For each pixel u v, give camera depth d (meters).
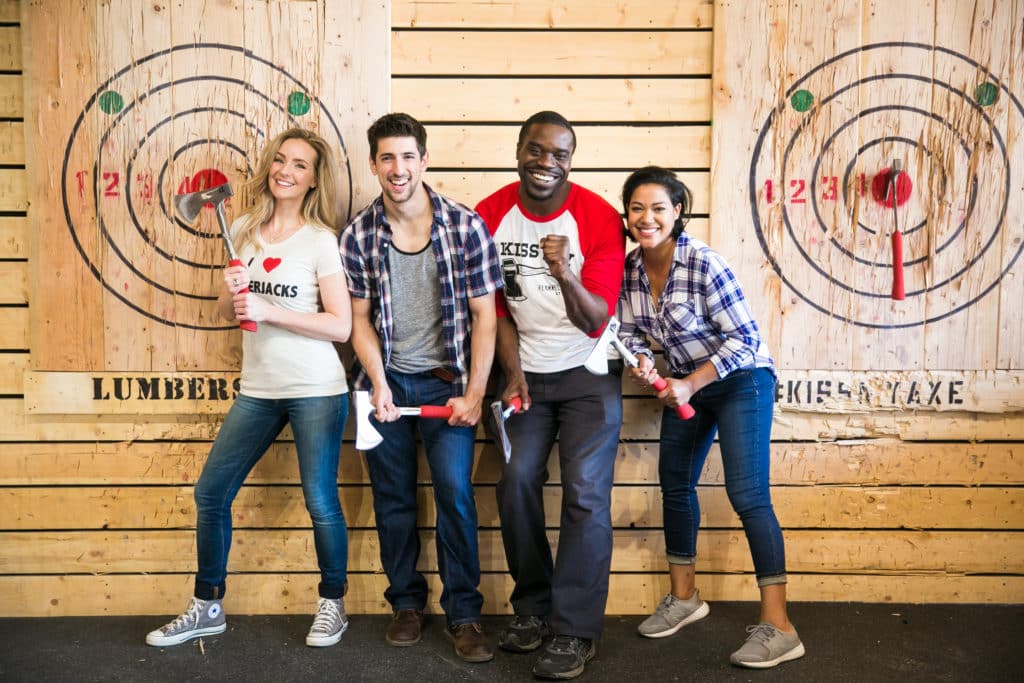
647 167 2.50
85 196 2.80
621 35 2.83
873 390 2.87
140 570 2.86
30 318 2.81
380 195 2.64
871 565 2.89
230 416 2.59
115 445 2.84
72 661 2.49
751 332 2.48
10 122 2.81
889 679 2.36
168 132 2.80
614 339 2.46
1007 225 2.83
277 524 2.87
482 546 2.87
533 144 2.41
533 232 2.54
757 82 2.81
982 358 2.86
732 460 2.51
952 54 2.80
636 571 2.89
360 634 2.71
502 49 2.83
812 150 2.83
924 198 2.84
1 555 2.85
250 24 2.79
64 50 2.77
